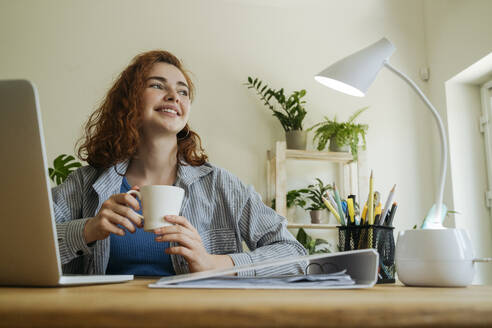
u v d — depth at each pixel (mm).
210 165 1280
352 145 2689
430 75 3096
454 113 2867
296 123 2756
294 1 3094
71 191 1146
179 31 2965
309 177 2896
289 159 2852
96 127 1303
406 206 2910
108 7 2922
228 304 285
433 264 695
